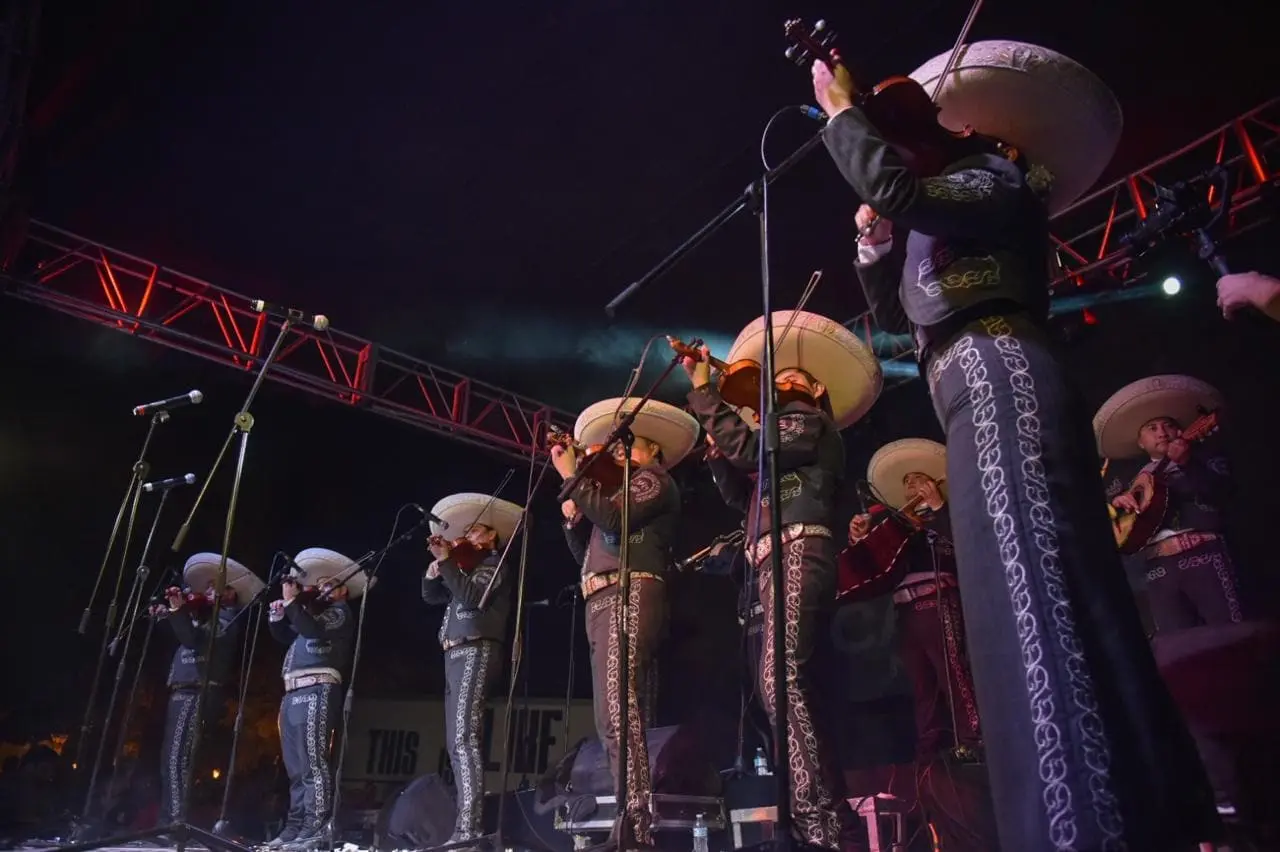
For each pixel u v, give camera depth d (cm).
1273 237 777
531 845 543
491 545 643
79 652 1137
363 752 1111
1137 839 157
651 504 423
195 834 405
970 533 191
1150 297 840
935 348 216
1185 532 562
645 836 372
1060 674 169
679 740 470
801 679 328
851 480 1012
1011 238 212
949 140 231
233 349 971
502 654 588
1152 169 796
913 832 489
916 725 613
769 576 346
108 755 1070
